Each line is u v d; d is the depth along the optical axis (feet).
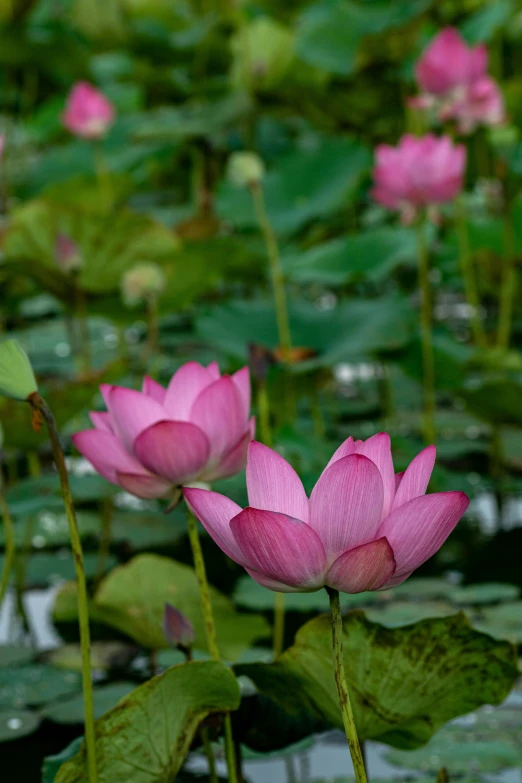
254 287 27.91
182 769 21.70
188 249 24.63
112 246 24.49
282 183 27.43
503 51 28.73
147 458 16.88
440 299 29.73
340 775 21.63
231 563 23.99
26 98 31.12
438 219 24.62
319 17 28.68
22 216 24.21
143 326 28.43
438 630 16.44
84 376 23.06
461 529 24.52
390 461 13.46
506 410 24.52
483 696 17.57
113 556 24.09
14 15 29.12
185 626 17.84
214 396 16.83
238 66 29.19
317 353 24.56
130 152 29.86
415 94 27.48
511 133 25.63
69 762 15.83
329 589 12.93
